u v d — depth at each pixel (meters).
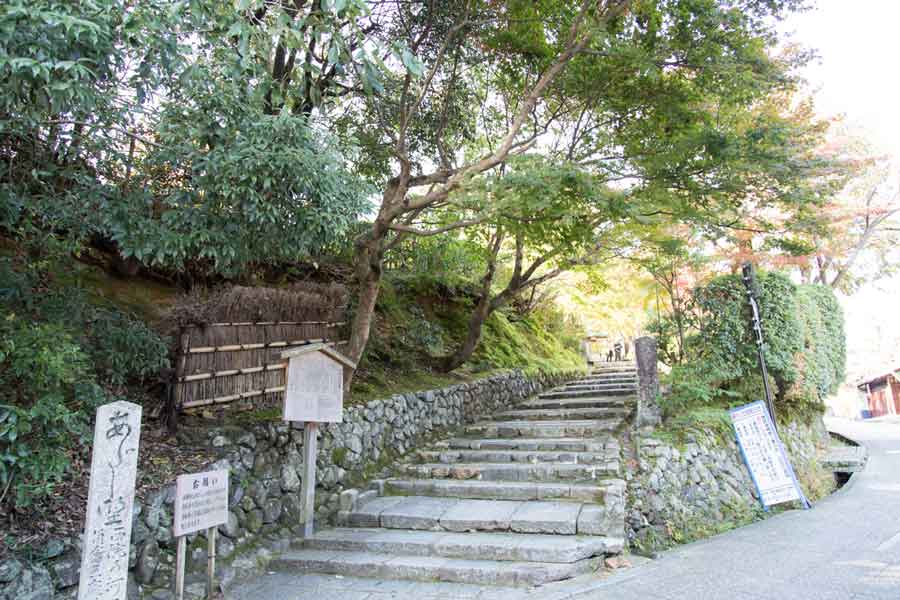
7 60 2.88
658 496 6.06
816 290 11.09
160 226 4.27
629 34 7.13
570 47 6.51
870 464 9.91
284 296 7.07
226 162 4.09
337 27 4.57
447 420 9.23
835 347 10.87
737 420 7.34
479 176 5.78
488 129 9.73
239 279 8.13
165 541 4.45
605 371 16.95
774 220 9.74
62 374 3.67
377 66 4.86
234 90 4.39
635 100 7.55
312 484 5.71
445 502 6.33
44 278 5.62
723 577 4.54
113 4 3.41
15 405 3.57
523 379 12.31
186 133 4.24
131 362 4.92
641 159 7.05
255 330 6.54
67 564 3.69
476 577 4.68
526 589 4.49
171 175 4.83
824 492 8.44
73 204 4.48
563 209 5.73
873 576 4.39
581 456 7.04
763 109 8.63
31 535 3.68
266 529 5.46
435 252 10.20
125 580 3.36
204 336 5.79
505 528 5.51
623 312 16.88
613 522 5.29
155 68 4.12
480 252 9.99
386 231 7.05
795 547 5.30
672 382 8.03
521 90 8.59
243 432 5.56
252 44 4.64
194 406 5.59
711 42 6.47
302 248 4.71
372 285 7.44
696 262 9.99
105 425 3.35
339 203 4.67
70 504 4.09
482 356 11.90
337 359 5.99
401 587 4.63
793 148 6.55
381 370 9.09
